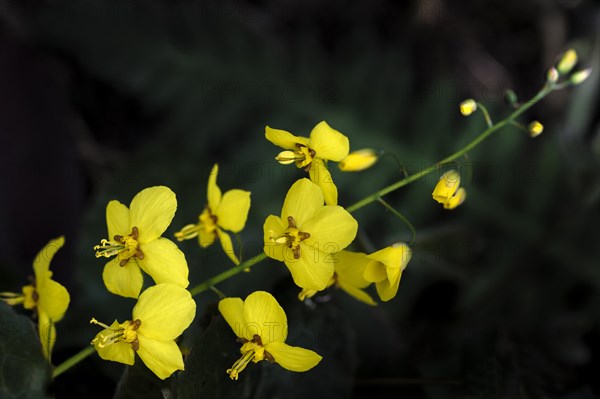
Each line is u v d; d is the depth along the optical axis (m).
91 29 0.42
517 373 0.33
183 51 0.43
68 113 0.43
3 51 0.41
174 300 0.27
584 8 0.49
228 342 0.29
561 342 0.37
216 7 0.44
